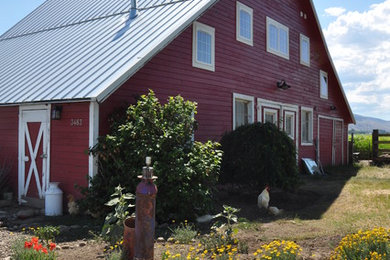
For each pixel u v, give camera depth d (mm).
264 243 5988
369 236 4973
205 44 11805
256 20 14586
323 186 13031
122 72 8328
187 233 6332
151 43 9312
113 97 8719
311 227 7168
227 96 12703
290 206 9820
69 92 8453
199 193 7555
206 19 11852
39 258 4887
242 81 13531
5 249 5715
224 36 12688
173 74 10492
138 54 8992
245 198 10477
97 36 11359
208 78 11844
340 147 22953
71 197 8461
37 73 10539
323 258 5121
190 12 10492
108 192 7664
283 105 16281
